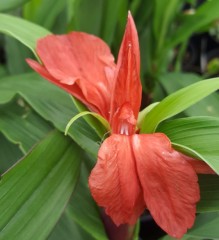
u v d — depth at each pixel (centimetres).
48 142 18
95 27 29
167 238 22
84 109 18
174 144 17
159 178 16
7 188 17
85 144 19
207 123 18
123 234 22
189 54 51
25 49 30
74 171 18
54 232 23
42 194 17
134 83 17
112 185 15
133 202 16
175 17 32
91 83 19
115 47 33
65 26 31
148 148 16
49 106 21
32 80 23
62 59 19
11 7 25
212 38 53
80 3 28
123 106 17
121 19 31
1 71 31
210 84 17
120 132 17
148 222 32
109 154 15
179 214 16
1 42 39
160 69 34
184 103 17
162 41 32
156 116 18
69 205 21
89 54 19
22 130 22
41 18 29
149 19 33
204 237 20
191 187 16
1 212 16
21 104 23
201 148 17
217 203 18
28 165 17
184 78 30
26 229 17
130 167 16
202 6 29
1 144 24
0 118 22
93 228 21
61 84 18
